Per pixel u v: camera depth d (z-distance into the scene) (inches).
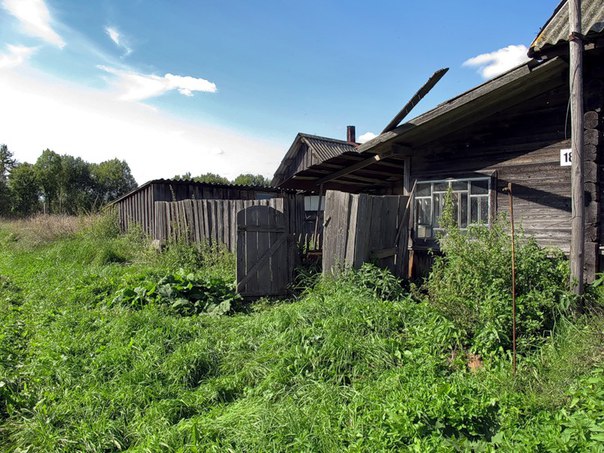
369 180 407.5
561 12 216.7
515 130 246.4
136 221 554.3
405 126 253.6
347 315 180.4
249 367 156.3
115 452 117.1
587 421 100.8
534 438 100.6
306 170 339.6
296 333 169.6
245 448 111.7
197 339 181.8
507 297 167.6
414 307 190.2
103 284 275.6
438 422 112.2
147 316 203.0
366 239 242.2
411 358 151.9
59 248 451.2
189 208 395.5
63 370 156.3
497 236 190.2
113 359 162.2
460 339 164.6
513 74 212.1
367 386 135.6
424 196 285.9
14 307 244.1
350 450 104.7
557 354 147.8
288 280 271.3
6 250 532.1
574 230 178.2
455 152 271.4
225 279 281.6
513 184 246.8
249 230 257.4
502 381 134.7
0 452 117.3
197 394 142.1
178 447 112.7
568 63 209.5
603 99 202.7
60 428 126.3
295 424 118.1
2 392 140.7
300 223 354.3
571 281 177.5
